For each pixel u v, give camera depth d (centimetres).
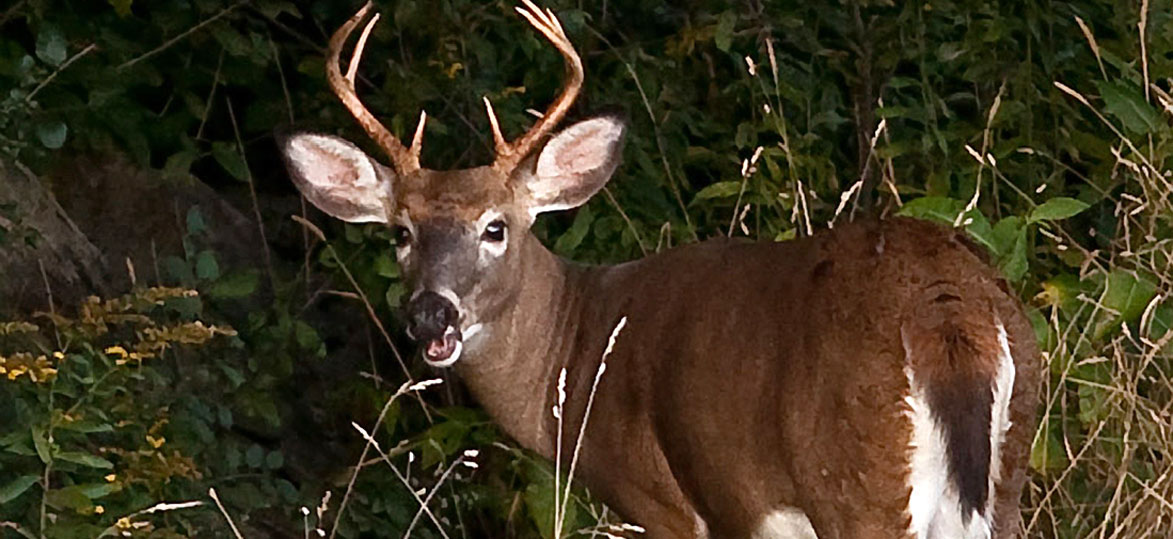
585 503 1147
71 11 1314
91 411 1055
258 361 1227
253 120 1384
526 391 1073
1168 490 1091
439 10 1352
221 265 1295
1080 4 1534
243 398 1199
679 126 1408
